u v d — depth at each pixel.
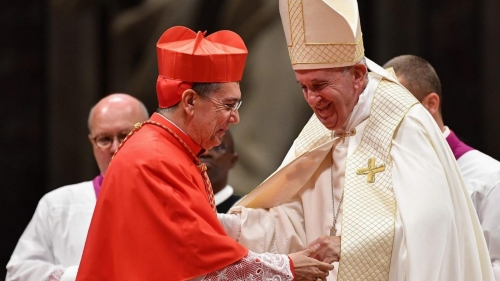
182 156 11.32
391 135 11.74
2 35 32.12
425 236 11.02
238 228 12.44
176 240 10.71
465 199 11.73
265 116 30.08
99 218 10.99
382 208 11.45
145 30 32.03
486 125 27.48
